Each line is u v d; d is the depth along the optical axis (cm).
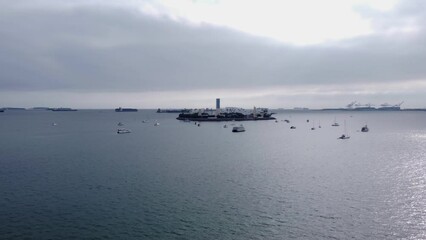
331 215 5278
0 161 10281
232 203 5881
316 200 6012
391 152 12050
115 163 9831
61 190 6731
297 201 5966
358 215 5269
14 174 8281
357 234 4612
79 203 5919
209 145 14775
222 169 8844
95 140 17112
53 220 5159
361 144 14888
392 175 7950
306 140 16975
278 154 11775
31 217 5278
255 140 17100
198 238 4538
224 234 4650
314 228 4812
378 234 4606
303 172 8406
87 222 5078
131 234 4672
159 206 5738
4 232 4750
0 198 6225
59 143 15625
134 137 18925
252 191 6612
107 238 4559
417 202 5838
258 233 4672
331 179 7588
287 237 4547
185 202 5941
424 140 16562
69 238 4569
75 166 9338
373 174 8088
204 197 6225
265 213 5388
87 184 7200
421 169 8675
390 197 6141
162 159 10606
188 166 9306
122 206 5750
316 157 10994
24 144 15225
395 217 5169
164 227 4884
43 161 10244
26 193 6538
